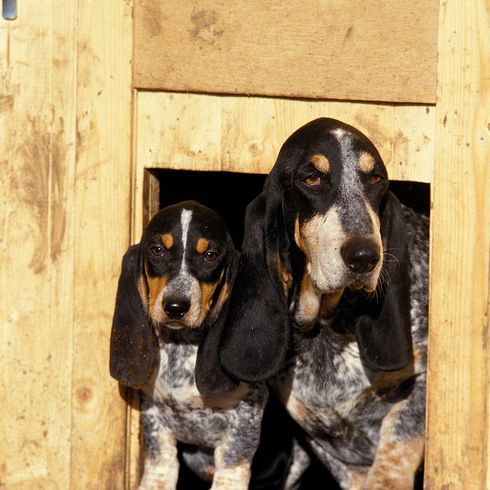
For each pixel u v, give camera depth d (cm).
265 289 616
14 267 669
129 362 629
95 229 664
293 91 647
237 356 614
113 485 673
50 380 672
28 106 664
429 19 625
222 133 662
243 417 649
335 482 845
